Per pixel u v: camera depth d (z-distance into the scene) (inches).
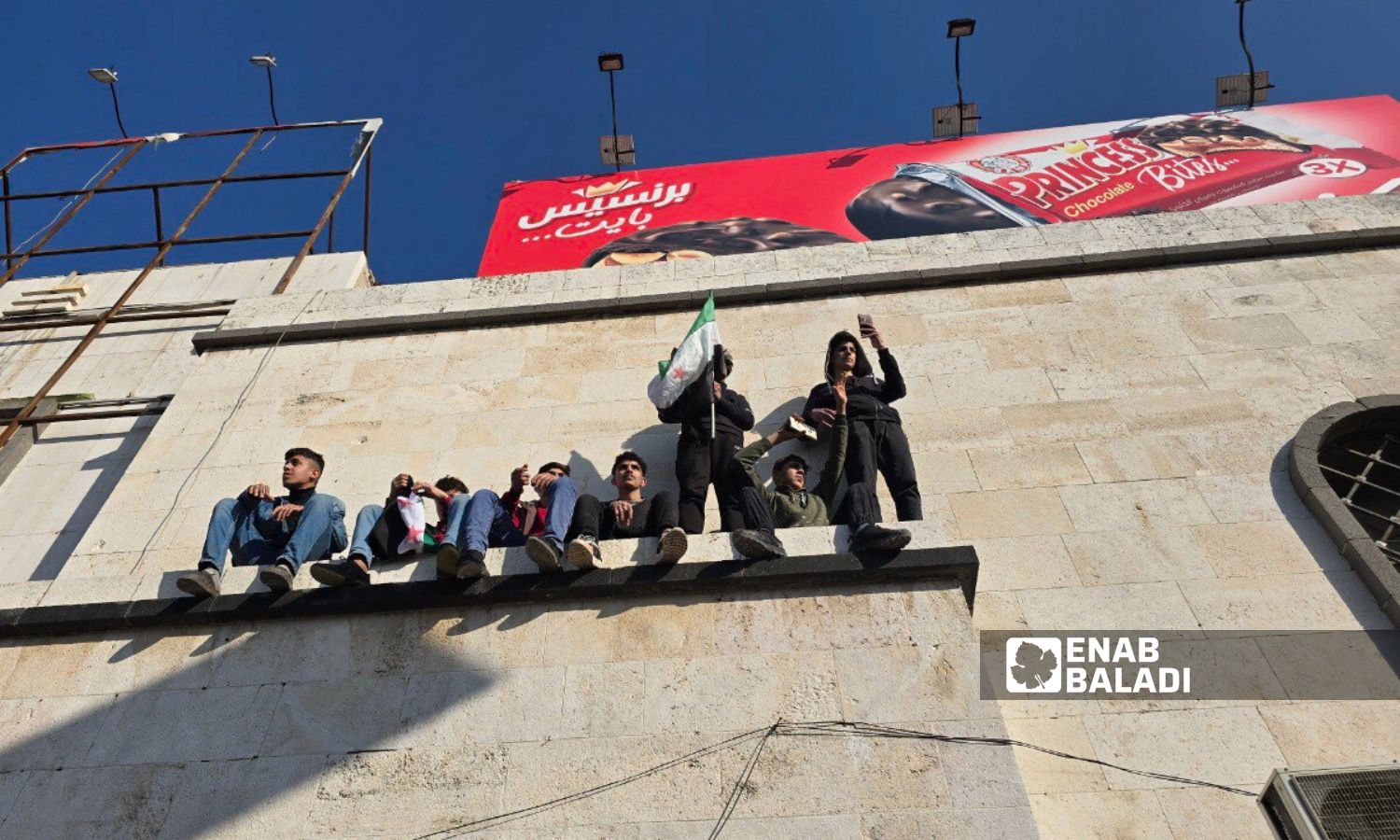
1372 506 363.6
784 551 283.3
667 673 264.2
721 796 239.6
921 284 451.2
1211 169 753.6
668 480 378.0
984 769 237.6
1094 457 369.1
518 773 249.3
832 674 258.8
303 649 280.4
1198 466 362.0
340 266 614.2
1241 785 273.0
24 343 558.9
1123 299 433.7
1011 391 398.0
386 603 283.4
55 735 268.7
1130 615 317.4
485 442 401.4
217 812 250.4
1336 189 716.0
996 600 325.4
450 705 264.5
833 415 373.7
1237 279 437.4
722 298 455.2
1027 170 783.7
